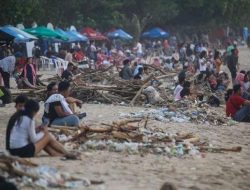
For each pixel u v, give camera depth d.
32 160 20.11
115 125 25.73
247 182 19.72
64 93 28.81
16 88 49.44
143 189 17.19
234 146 26.56
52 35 75.75
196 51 88.00
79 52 77.81
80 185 16.95
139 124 30.89
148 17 121.62
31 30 75.31
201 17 137.50
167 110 36.34
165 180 18.73
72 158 20.88
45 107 26.80
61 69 63.47
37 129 21.19
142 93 41.56
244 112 36.47
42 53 84.69
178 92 41.03
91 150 23.00
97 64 75.00
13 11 75.75
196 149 24.41
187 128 31.17
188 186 18.19
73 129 25.38
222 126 33.66
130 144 23.42
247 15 144.00
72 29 92.94
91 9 109.81
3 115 34.72
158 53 110.69
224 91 49.47
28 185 16.53
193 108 36.88
